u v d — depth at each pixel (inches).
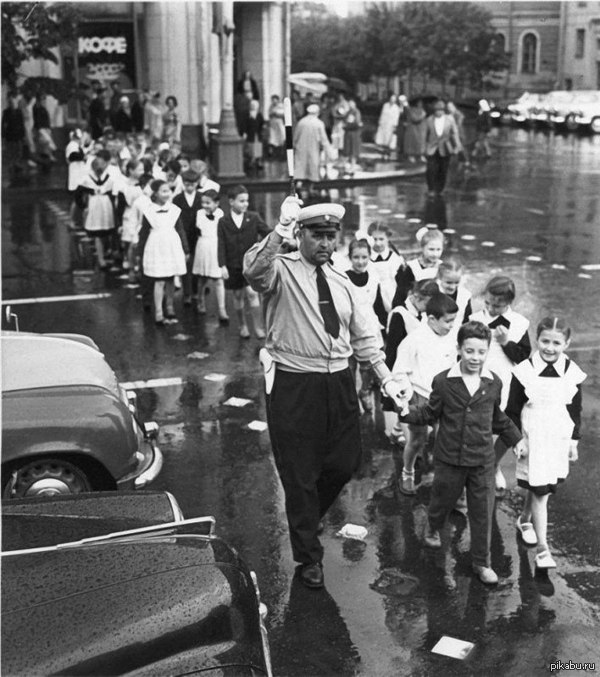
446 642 201.9
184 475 291.7
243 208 418.3
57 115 1179.9
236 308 435.8
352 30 2340.1
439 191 884.6
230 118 948.6
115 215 582.6
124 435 242.2
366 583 226.8
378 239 335.6
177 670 124.6
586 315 470.6
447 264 279.1
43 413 233.9
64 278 565.3
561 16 2252.7
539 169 1104.2
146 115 1096.8
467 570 232.5
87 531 153.6
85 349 263.4
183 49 1143.0
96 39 1195.3
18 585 133.1
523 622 209.3
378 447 312.3
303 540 223.1
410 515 263.6
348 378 220.4
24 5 877.2
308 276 214.7
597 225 722.2
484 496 224.2
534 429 227.8
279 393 217.9
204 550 145.2
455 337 264.2
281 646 201.3
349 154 1133.7
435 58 2096.5
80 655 121.5
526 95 1831.9
